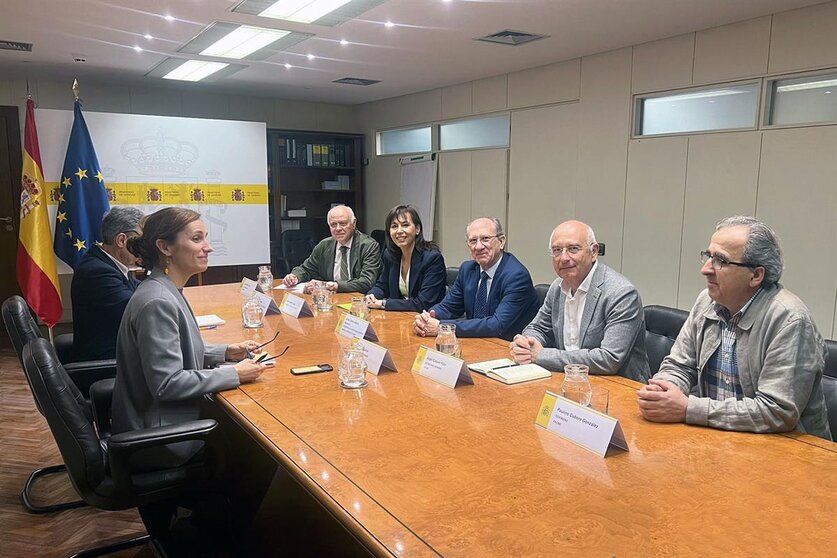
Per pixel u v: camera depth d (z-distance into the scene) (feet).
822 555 2.91
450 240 21.65
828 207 11.98
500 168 19.31
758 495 3.53
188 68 17.75
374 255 12.71
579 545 3.02
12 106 19.07
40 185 16.70
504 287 8.61
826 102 12.03
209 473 5.79
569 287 7.33
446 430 4.64
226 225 21.01
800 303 4.77
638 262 15.57
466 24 13.15
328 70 18.15
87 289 8.27
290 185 24.98
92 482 5.34
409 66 17.62
